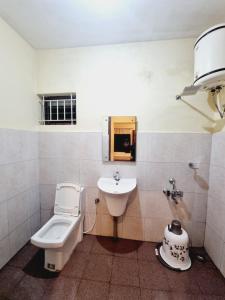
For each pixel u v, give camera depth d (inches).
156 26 61.7
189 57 69.0
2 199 59.8
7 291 51.8
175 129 71.4
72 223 67.0
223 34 45.4
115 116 73.7
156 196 74.6
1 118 59.2
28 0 50.4
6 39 60.6
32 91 76.4
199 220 72.7
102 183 70.0
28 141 73.9
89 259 65.4
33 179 77.9
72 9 53.8
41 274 57.9
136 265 62.8
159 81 71.1
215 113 67.7
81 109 76.8
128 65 72.5
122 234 78.4
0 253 59.2
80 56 75.5
